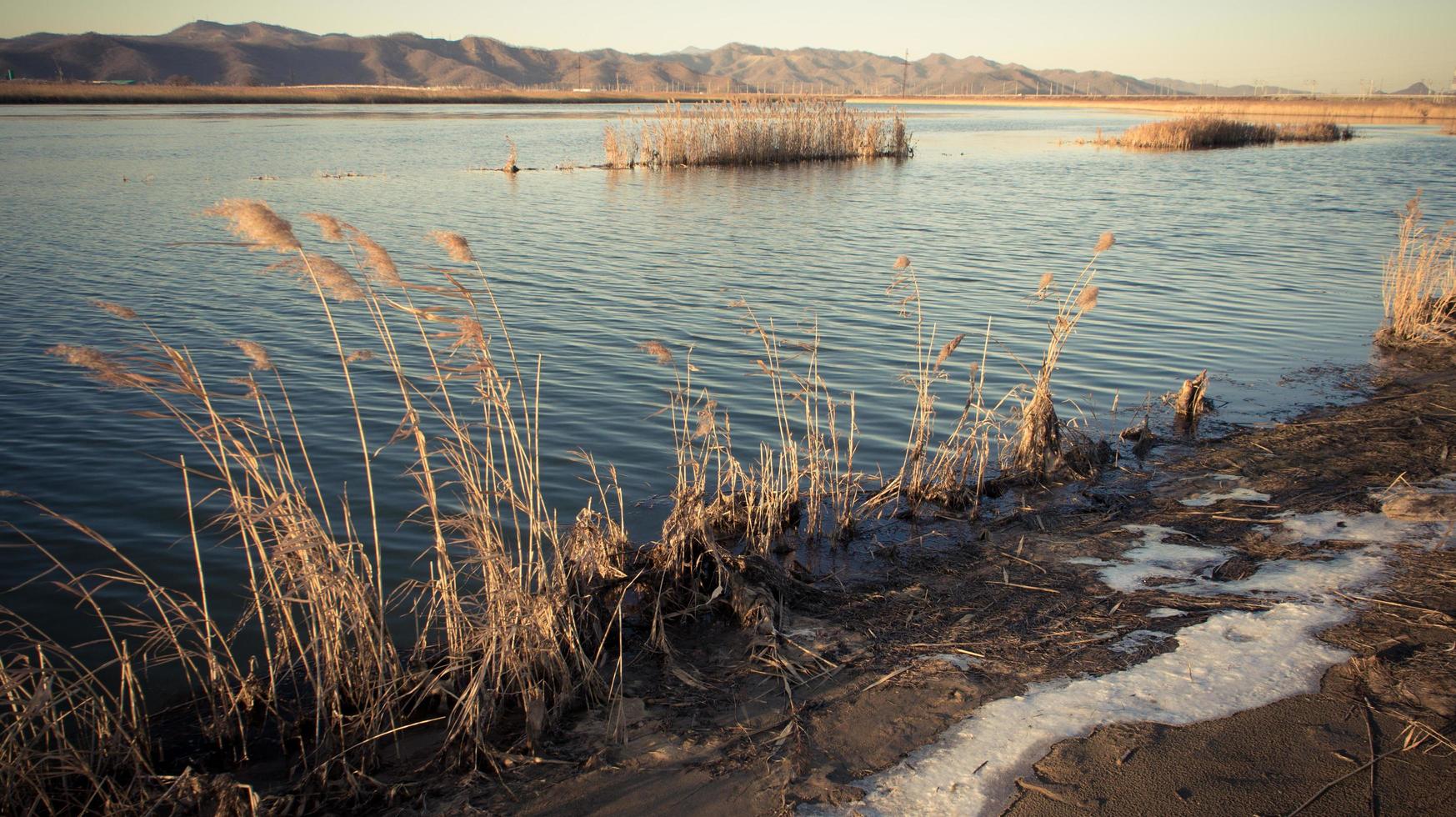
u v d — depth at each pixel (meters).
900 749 4.50
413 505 8.16
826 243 23.67
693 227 26.22
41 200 28.84
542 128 73.62
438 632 6.15
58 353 4.64
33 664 5.77
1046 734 4.53
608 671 5.52
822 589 6.58
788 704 5.01
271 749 5.09
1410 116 99.06
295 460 9.16
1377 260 20.73
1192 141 60.38
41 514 7.89
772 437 10.01
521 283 18.34
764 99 53.78
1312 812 3.93
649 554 6.61
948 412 10.84
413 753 4.91
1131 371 12.42
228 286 17.44
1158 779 4.16
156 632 5.70
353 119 83.62
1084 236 24.73
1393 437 9.20
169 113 86.31
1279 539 6.83
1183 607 5.80
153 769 4.77
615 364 12.70
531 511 6.13
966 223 27.12
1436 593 5.72
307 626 6.01
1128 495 8.16
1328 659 5.06
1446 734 4.38
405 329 14.62
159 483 8.59
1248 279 18.70
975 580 6.54
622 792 4.34
